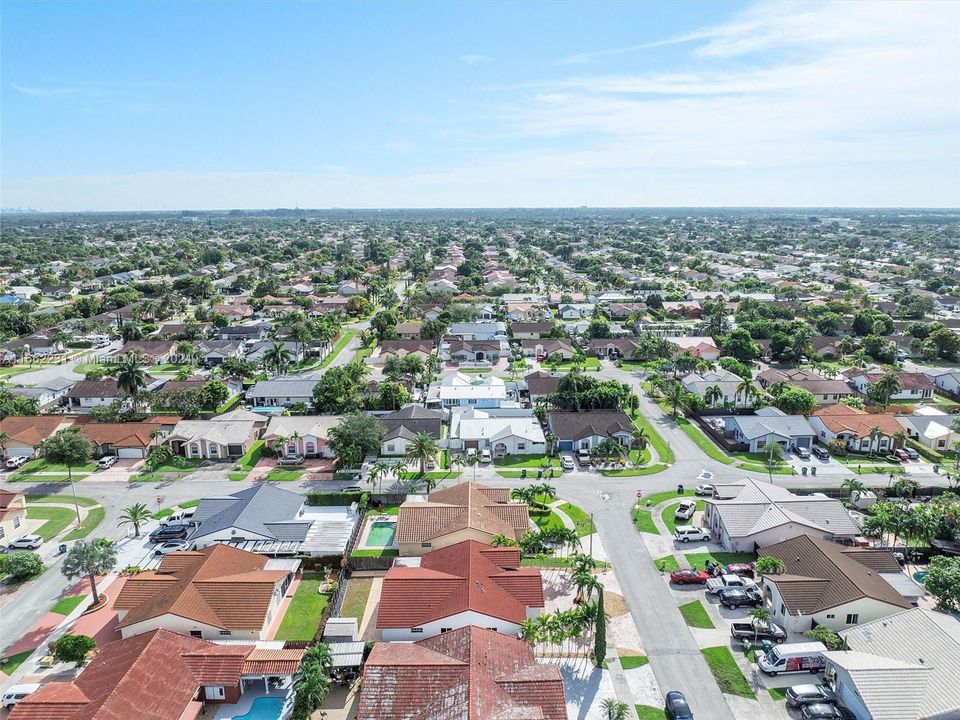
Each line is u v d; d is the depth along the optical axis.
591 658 57.84
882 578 66.38
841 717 49.12
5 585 69.69
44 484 95.94
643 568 72.19
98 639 60.28
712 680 55.03
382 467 93.38
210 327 197.25
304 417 112.00
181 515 83.06
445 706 45.62
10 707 51.84
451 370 158.88
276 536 75.25
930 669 50.81
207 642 55.41
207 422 110.75
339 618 60.31
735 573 70.75
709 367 142.50
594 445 106.56
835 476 97.38
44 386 134.62
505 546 71.62
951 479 95.44
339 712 51.38
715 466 101.00
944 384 141.00
